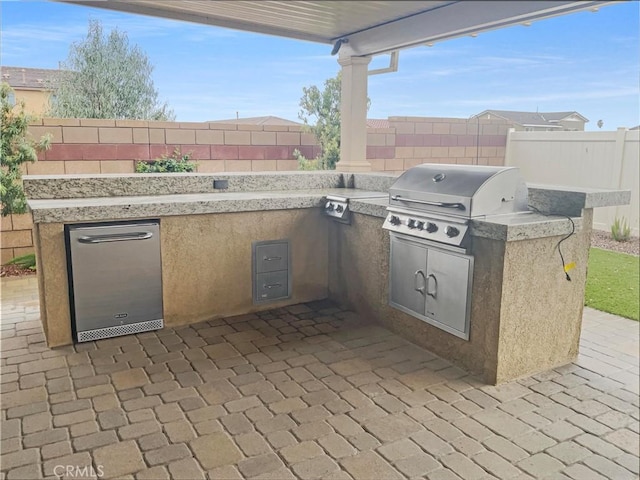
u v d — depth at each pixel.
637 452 2.37
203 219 3.94
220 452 2.31
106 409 2.68
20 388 2.90
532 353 3.18
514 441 2.45
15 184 5.22
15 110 5.24
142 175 4.17
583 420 2.65
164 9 4.08
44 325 3.58
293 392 2.91
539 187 3.40
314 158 6.89
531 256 3.01
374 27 4.54
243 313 4.27
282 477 2.14
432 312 3.43
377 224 3.94
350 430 2.52
